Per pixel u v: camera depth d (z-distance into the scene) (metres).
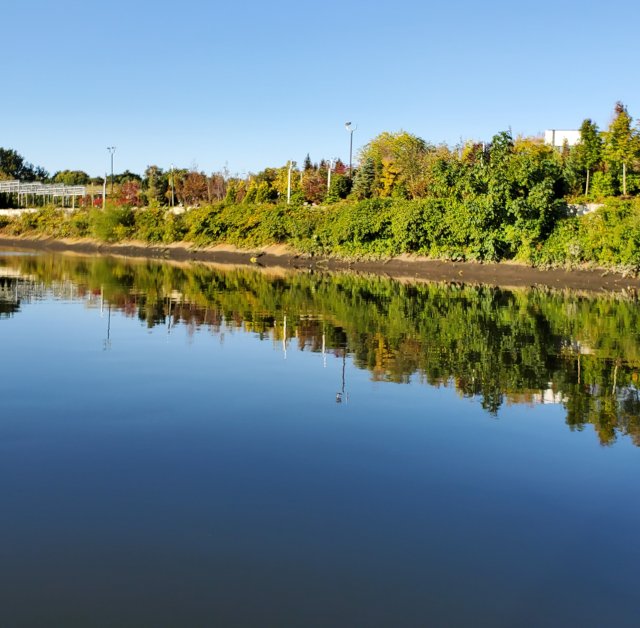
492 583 4.37
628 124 40.34
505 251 34.66
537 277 31.38
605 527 5.22
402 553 4.73
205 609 4.01
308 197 58.19
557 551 4.82
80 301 20.08
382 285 28.16
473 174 35.69
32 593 4.16
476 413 8.30
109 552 4.68
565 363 11.41
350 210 42.38
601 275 29.95
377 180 52.25
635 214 29.97
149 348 12.47
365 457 6.69
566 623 3.96
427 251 38.00
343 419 7.98
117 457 6.59
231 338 13.73
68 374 10.19
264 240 48.62
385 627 3.87
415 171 51.00
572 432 7.56
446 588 4.29
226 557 4.63
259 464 6.45
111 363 11.05
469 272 34.16
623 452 6.92
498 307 20.16
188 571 4.44
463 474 6.27
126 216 63.06
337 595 4.18
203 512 5.35
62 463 6.41
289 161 62.00
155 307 18.81
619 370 10.87
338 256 42.69
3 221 78.06
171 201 72.44
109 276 30.47
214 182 73.12
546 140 57.22
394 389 9.47
